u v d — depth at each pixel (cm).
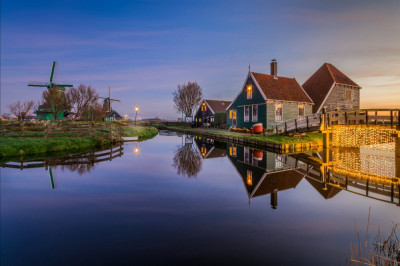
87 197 763
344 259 422
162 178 1026
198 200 738
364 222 579
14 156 1488
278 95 2841
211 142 2691
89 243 471
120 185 909
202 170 1205
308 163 1415
